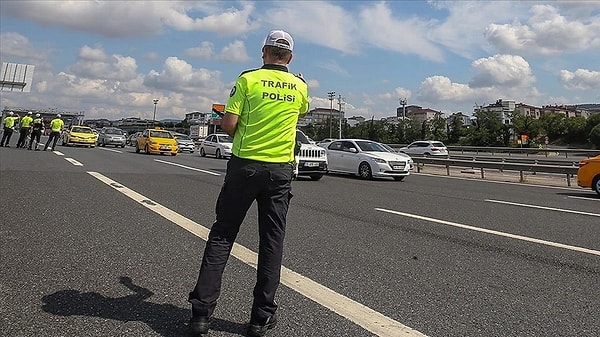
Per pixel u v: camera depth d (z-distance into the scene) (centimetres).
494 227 758
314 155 1564
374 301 396
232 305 376
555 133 7012
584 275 492
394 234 677
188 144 3925
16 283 409
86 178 1243
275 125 322
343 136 8006
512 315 375
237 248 562
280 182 326
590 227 782
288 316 358
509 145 6481
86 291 396
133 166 1756
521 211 961
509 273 494
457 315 371
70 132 3278
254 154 318
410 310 379
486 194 1311
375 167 1714
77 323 331
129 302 374
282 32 342
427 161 2375
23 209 756
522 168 1897
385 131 7600
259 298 323
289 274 466
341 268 492
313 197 1093
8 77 4972
